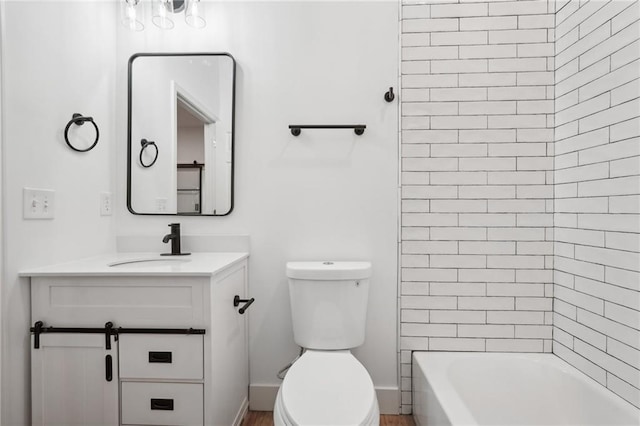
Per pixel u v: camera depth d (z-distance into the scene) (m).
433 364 1.61
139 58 1.81
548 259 1.70
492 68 1.72
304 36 1.79
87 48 1.59
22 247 1.24
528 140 1.71
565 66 1.61
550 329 1.71
